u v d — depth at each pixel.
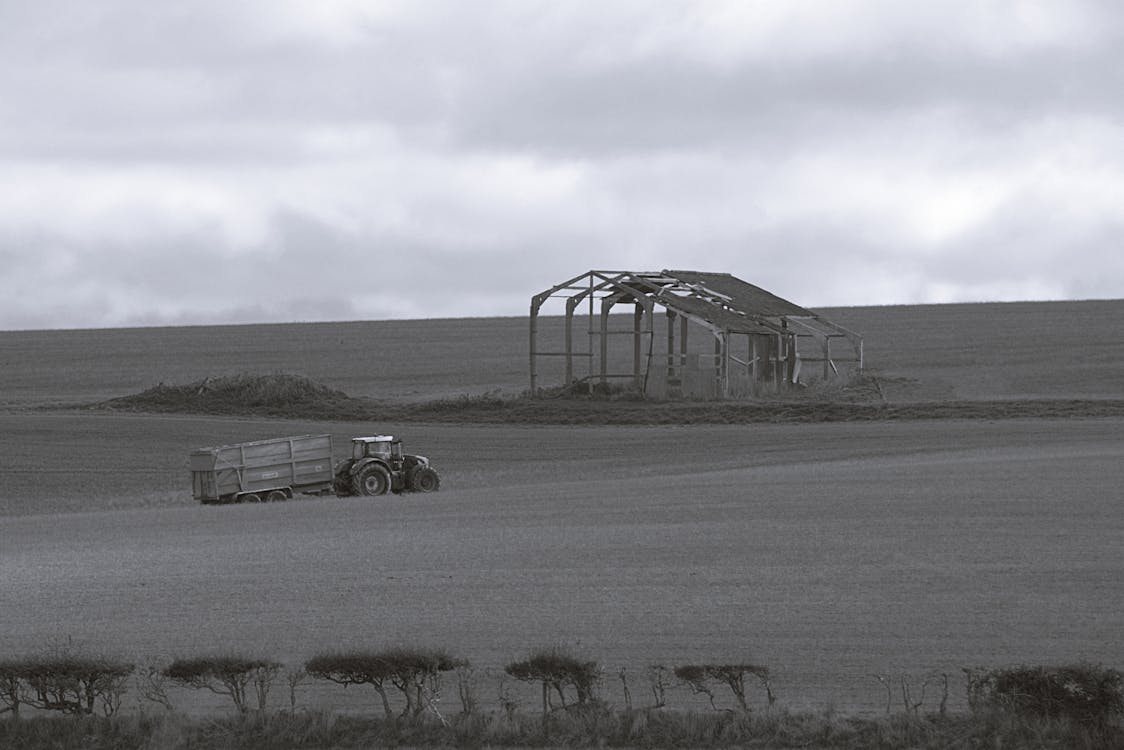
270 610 46.56
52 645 42.56
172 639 43.12
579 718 33.41
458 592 48.34
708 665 35.03
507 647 40.97
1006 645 39.19
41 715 36.06
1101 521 57.81
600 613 44.56
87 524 73.12
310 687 38.47
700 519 63.09
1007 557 50.78
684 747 32.12
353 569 53.44
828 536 56.72
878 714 33.78
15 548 63.44
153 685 36.47
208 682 35.34
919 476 75.88
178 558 57.91
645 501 71.19
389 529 64.50
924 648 39.25
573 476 95.75
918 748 31.48
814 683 36.59
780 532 58.22
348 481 87.69
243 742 33.34
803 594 46.12
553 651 34.78
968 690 33.44
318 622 44.66
